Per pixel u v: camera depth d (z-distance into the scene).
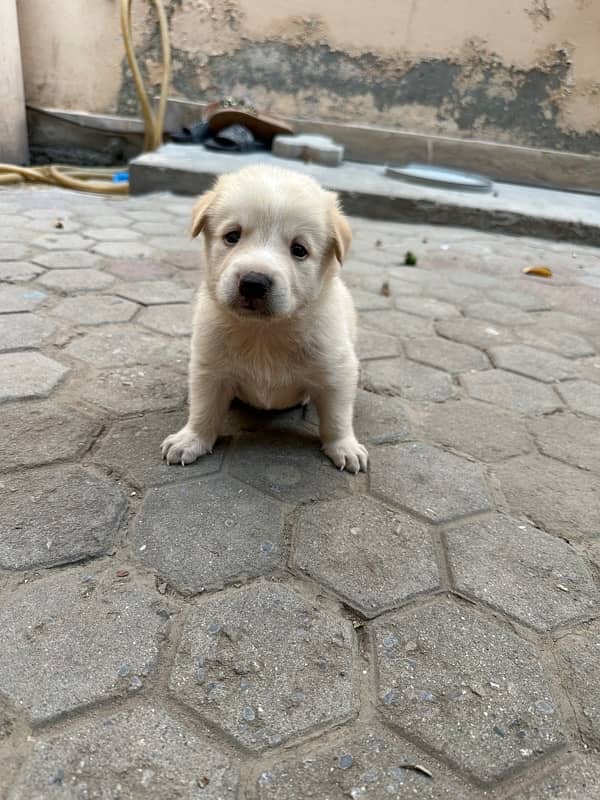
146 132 1.83
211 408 0.52
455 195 1.56
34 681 0.32
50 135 1.96
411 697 0.33
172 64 1.88
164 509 0.46
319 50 1.82
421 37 1.77
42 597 0.37
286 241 0.46
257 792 0.28
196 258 1.05
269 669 0.34
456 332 0.87
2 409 0.55
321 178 1.58
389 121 1.88
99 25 1.84
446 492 0.51
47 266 0.93
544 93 1.79
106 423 0.56
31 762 0.28
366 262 1.17
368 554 0.43
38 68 1.90
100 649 0.34
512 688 0.34
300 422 0.60
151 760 0.29
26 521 0.43
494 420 0.64
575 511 0.50
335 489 0.50
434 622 0.38
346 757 0.30
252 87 1.89
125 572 0.40
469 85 1.81
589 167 1.82
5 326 0.71
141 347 0.71
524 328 0.91
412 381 0.71
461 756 0.30
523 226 1.49
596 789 0.29
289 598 0.39
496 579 0.42
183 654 0.34
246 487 0.49
